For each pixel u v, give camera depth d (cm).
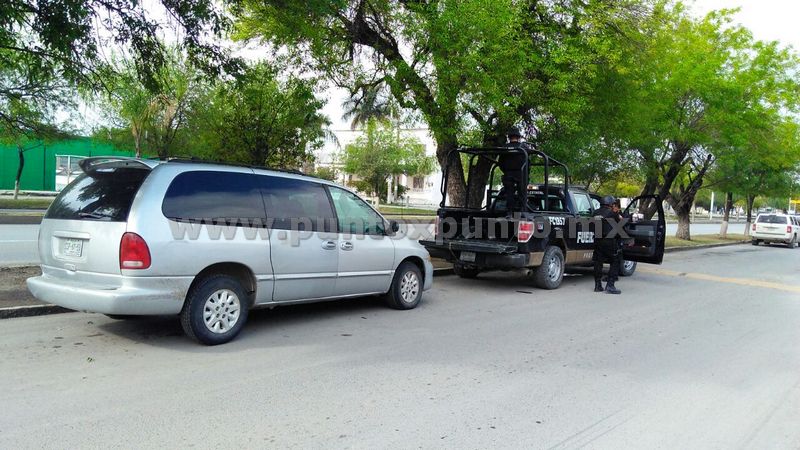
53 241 571
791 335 740
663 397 477
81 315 676
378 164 5038
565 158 1386
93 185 569
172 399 427
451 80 1034
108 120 2473
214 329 575
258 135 1140
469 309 834
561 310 855
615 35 1237
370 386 474
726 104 1752
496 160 1180
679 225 2717
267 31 1032
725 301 1011
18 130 2047
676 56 1677
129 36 842
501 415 422
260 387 462
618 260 1045
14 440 350
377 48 1158
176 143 2297
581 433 395
